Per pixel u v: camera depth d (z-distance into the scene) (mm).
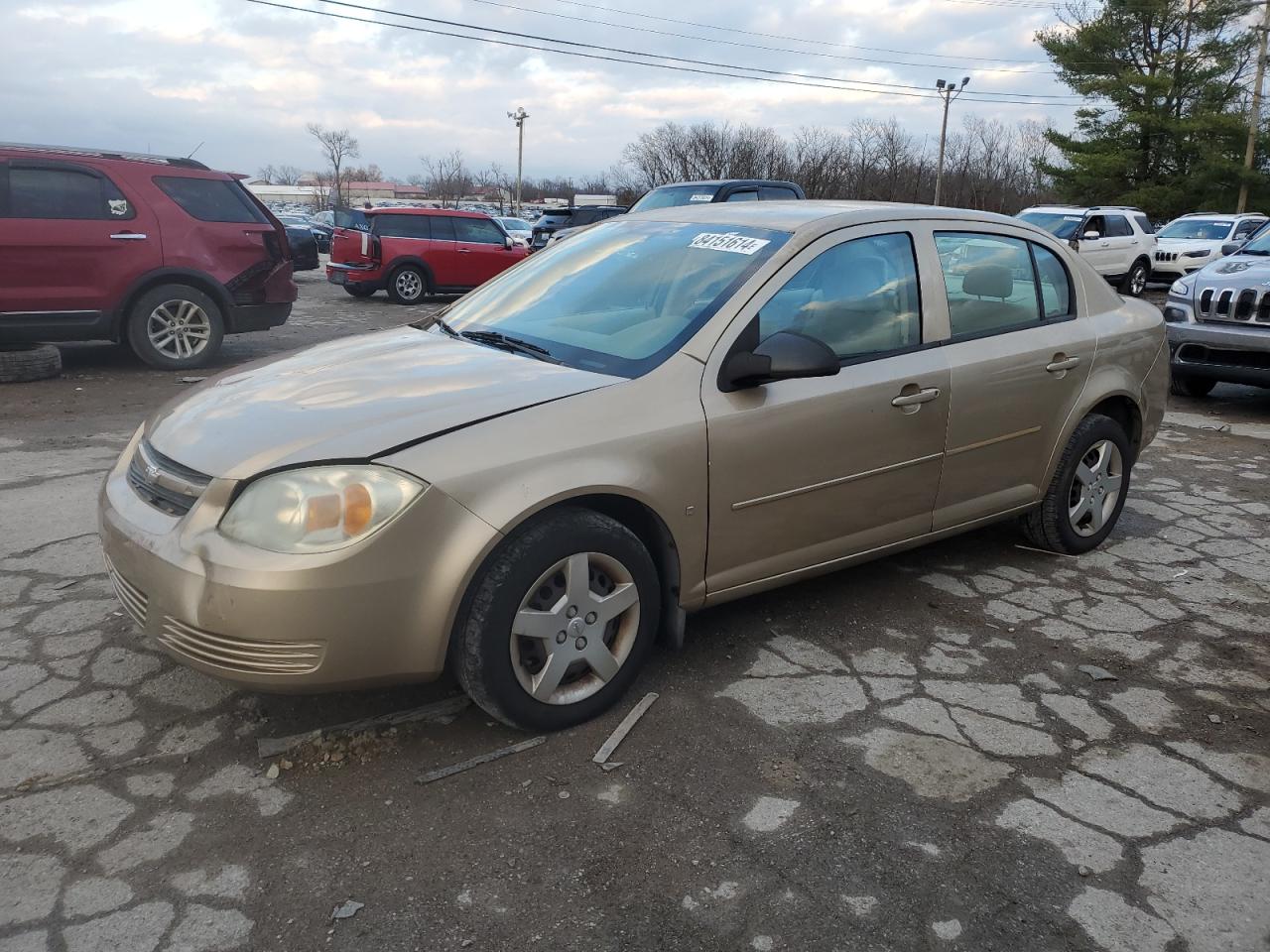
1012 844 2562
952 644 3730
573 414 2934
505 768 2824
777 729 3080
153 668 3326
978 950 2201
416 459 2652
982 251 4148
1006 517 4340
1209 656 3705
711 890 2365
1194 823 2678
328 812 2609
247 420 2883
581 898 2326
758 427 3268
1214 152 34281
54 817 2555
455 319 3965
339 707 3109
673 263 3688
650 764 2869
